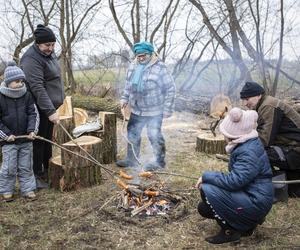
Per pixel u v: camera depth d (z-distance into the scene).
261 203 3.17
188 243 3.40
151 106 5.11
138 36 11.25
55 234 3.55
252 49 9.46
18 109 4.16
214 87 11.53
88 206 4.09
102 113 5.60
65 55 11.55
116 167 5.41
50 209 4.06
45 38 4.32
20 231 3.62
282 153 4.19
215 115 8.09
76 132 5.43
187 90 11.49
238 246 3.35
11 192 4.30
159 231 3.58
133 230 3.60
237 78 10.98
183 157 5.96
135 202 4.02
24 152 4.27
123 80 12.03
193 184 4.74
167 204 4.03
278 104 4.14
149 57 5.04
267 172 3.21
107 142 5.49
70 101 6.34
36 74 4.34
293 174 4.39
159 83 5.01
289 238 3.50
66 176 4.46
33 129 4.19
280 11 9.15
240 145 3.19
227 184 3.15
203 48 11.09
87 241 3.44
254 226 3.32
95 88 11.28
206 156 6.00
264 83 9.52
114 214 3.84
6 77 4.07
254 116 3.19
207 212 3.38
